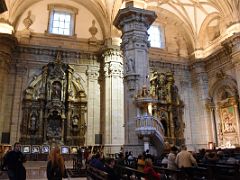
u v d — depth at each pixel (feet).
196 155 43.45
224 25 76.89
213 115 77.77
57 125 67.82
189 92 84.74
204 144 77.51
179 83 84.84
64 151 64.80
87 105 71.15
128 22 53.88
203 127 78.95
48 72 70.28
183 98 83.46
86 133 69.10
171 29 89.15
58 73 70.54
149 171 22.27
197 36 85.76
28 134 64.80
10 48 64.75
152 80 79.66
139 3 56.49
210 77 81.10
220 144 73.46
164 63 84.48
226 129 72.43
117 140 65.98
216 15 80.12
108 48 71.61
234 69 71.26
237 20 69.56
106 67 71.67
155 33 87.35
